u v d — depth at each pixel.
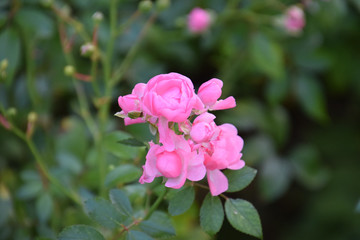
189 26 0.84
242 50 0.87
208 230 0.54
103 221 0.55
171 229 0.57
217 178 0.53
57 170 0.73
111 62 0.83
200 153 0.52
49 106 0.82
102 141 0.65
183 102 0.50
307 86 0.87
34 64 0.80
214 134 0.52
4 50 0.71
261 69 0.85
